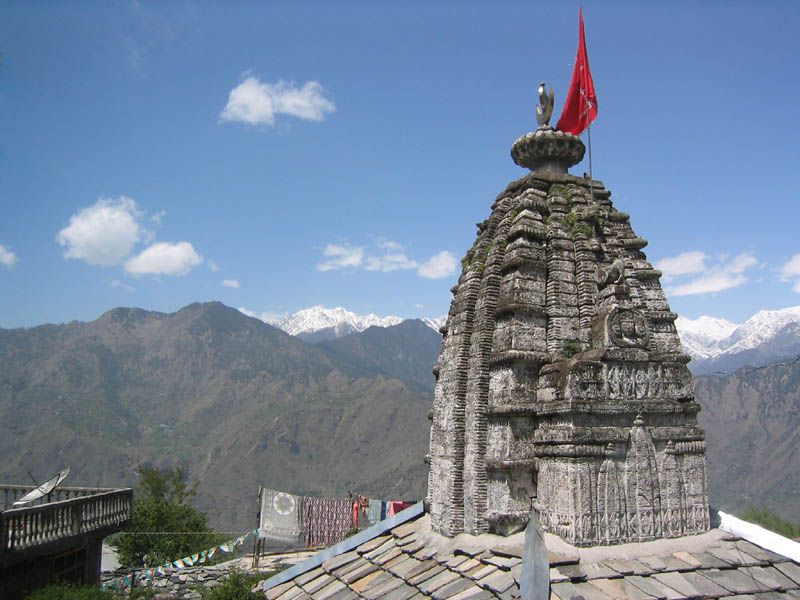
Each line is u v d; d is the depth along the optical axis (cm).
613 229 2073
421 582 1708
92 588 2889
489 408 1867
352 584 1878
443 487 1973
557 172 2216
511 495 1773
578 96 2297
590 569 1540
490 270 2009
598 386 1709
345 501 4588
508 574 1536
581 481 1630
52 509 2952
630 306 1830
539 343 1888
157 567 4509
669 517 1712
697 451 1795
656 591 1484
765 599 1524
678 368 1842
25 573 2841
